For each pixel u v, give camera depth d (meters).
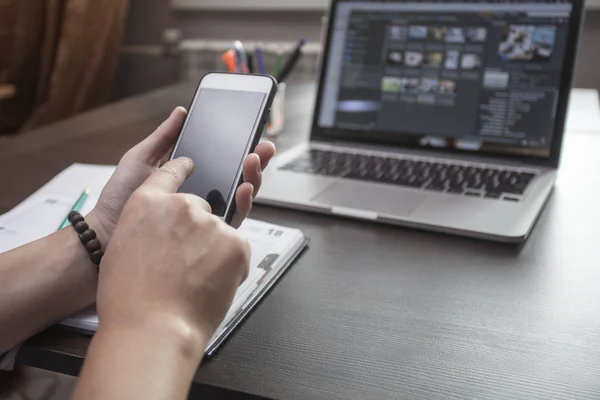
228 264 0.36
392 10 0.86
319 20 2.07
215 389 0.38
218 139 0.51
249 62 1.07
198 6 2.15
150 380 0.32
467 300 0.49
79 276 0.46
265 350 0.42
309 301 0.49
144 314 0.34
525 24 0.79
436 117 0.83
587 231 0.62
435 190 0.70
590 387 0.38
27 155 0.89
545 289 0.50
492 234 0.59
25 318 0.44
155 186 0.40
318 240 0.61
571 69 0.76
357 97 0.87
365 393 0.37
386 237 0.61
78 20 1.99
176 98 1.30
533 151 0.77
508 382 0.38
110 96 2.24
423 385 0.38
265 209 0.68
